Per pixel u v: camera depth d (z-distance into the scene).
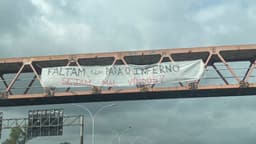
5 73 47.25
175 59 43.62
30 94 42.59
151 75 41.47
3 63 43.88
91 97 42.88
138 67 41.75
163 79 41.31
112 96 42.72
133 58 43.22
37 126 55.06
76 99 43.62
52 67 43.34
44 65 44.91
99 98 43.34
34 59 43.38
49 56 43.16
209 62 43.69
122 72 41.84
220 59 41.91
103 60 43.53
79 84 42.06
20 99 43.12
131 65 41.84
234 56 42.81
